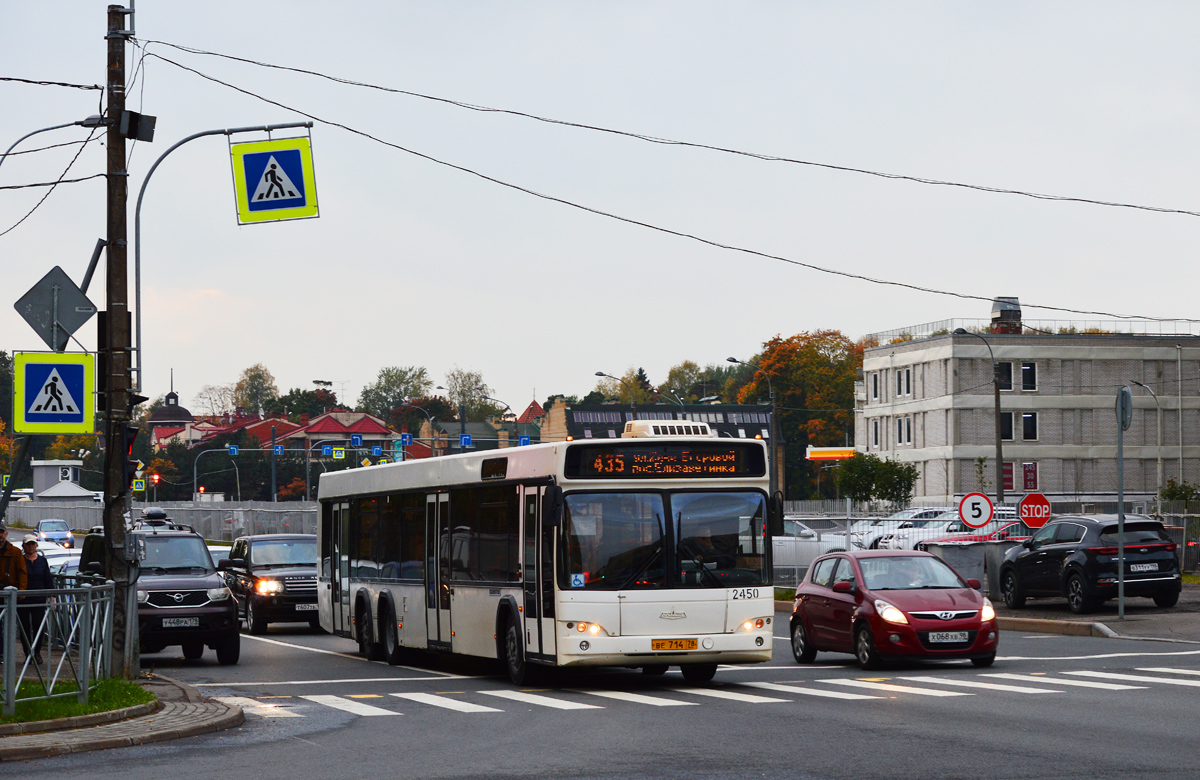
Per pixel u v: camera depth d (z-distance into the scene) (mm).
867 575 21844
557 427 125062
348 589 26031
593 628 17812
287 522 69938
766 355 136500
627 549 18062
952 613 20875
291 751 12617
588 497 18094
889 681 19203
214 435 186625
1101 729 13656
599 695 17719
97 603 15641
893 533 56312
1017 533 42062
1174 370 100750
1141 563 31547
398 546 23688
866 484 91875
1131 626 28141
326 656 25672
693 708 16000
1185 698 16531
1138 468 99875
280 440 173750
